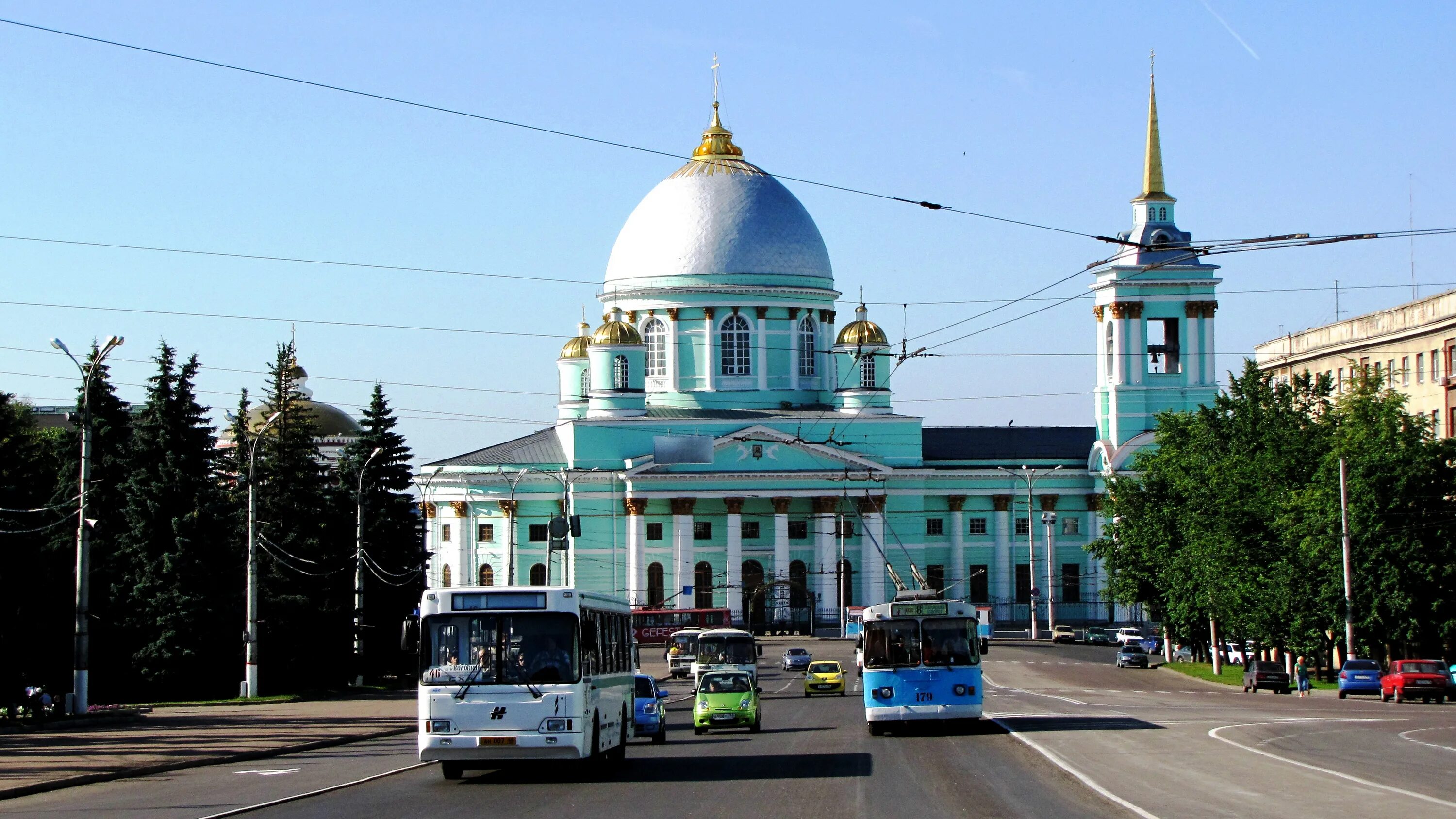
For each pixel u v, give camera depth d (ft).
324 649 287.28
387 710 220.64
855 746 152.66
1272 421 299.17
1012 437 496.23
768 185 488.44
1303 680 256.73
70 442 276.62
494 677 123.54
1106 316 445.37
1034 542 460.55
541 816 101.45
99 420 274.16
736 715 180.86
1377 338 396.16
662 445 408.87
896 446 468.75
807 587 463.83
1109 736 153.28
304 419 325.21
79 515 214.90
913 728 171.22
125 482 264.11
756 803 106.42
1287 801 100.58
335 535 309.01
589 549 458.09
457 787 120.57
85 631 193.67
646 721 168.04
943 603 165.99
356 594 286.46
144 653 248.73
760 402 472.85
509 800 110.93
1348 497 261.65
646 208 486.79
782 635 457.68
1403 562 257.96
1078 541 472.85
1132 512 344.08
